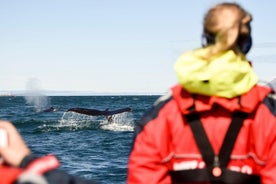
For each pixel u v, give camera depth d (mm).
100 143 33938
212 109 3125
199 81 2975
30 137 38750
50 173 2076
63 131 43906
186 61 3014
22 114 72562
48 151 29828
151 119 3229
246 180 3113
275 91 3186
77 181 2129
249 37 3193
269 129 3096
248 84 3029
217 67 2920
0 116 66375
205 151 3117
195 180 3137
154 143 3170
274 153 3098
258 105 3117
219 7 3102
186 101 3117
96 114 39031
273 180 3057
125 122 50625
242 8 3115
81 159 25859
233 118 3104
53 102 150625
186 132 3154
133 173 3195
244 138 3102
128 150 29828
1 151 2205
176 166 3189
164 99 3279
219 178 3104
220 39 2986
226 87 2979
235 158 3105
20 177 1959
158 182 3170
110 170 21875
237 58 2996
